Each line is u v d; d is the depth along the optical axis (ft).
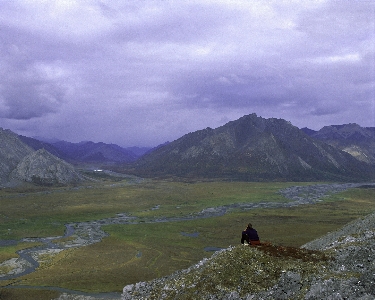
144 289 130.52
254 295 97.14
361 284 85.97
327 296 86.28
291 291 94.43
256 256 112.88
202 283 109.19
